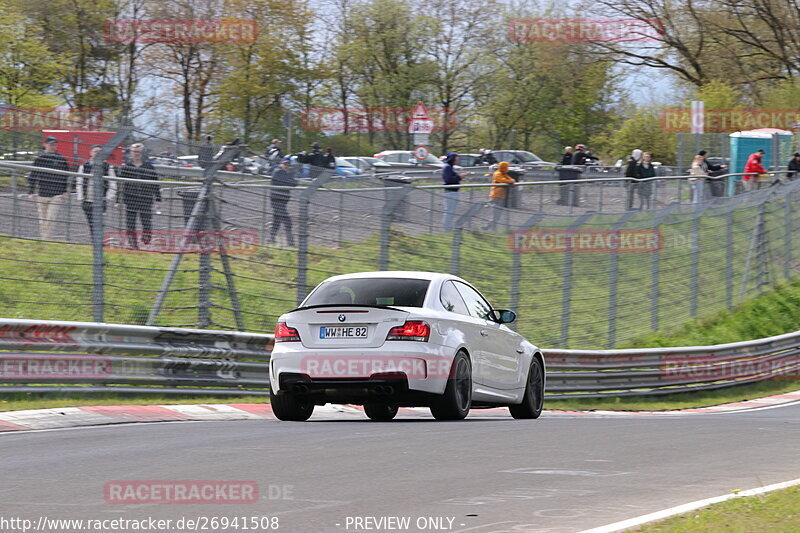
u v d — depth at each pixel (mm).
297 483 22922
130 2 187750
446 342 36750
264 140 183375
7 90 170000
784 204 97688
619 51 192500
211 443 29500
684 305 79438
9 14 168500
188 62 183375
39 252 42562
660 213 75312
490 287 60344
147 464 25328
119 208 44969
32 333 39406
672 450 29438
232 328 48750
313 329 36688
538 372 45531
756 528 17922
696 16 185750
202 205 47875
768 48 187000
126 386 43188
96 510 19875
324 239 52094
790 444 31312
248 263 49469
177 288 46969
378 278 38438
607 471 25109
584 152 123812
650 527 18016
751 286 90000
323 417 43969
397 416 46156
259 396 47938
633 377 66000
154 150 46375
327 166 112000
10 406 37188
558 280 65812
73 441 29969
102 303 43938
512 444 30062
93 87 184625
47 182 42875
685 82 197375
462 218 58656
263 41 183375
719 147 136875
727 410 61844
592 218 72812
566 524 18766
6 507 20078
